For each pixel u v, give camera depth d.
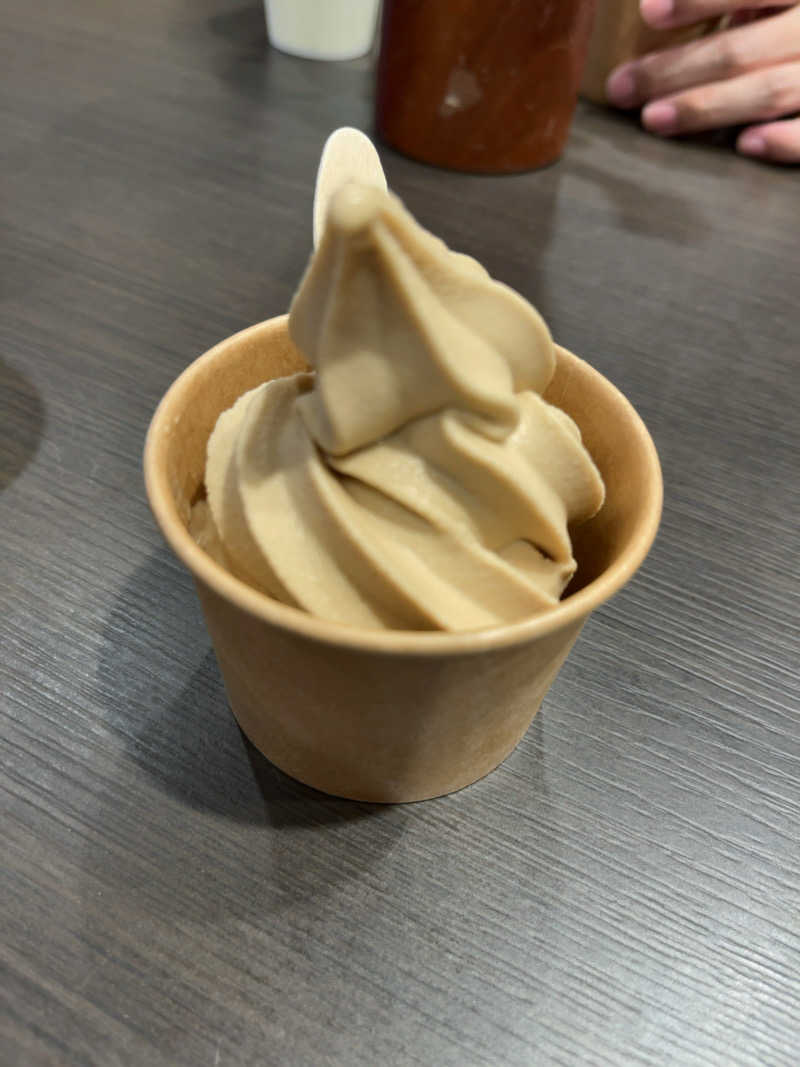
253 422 0.15
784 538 0.23
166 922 0.15
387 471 0.14
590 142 0.39
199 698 0.18
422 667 0.12
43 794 0.16
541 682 0.15
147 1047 0.13
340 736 0.15
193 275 0.29
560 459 0.15
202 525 0.16
